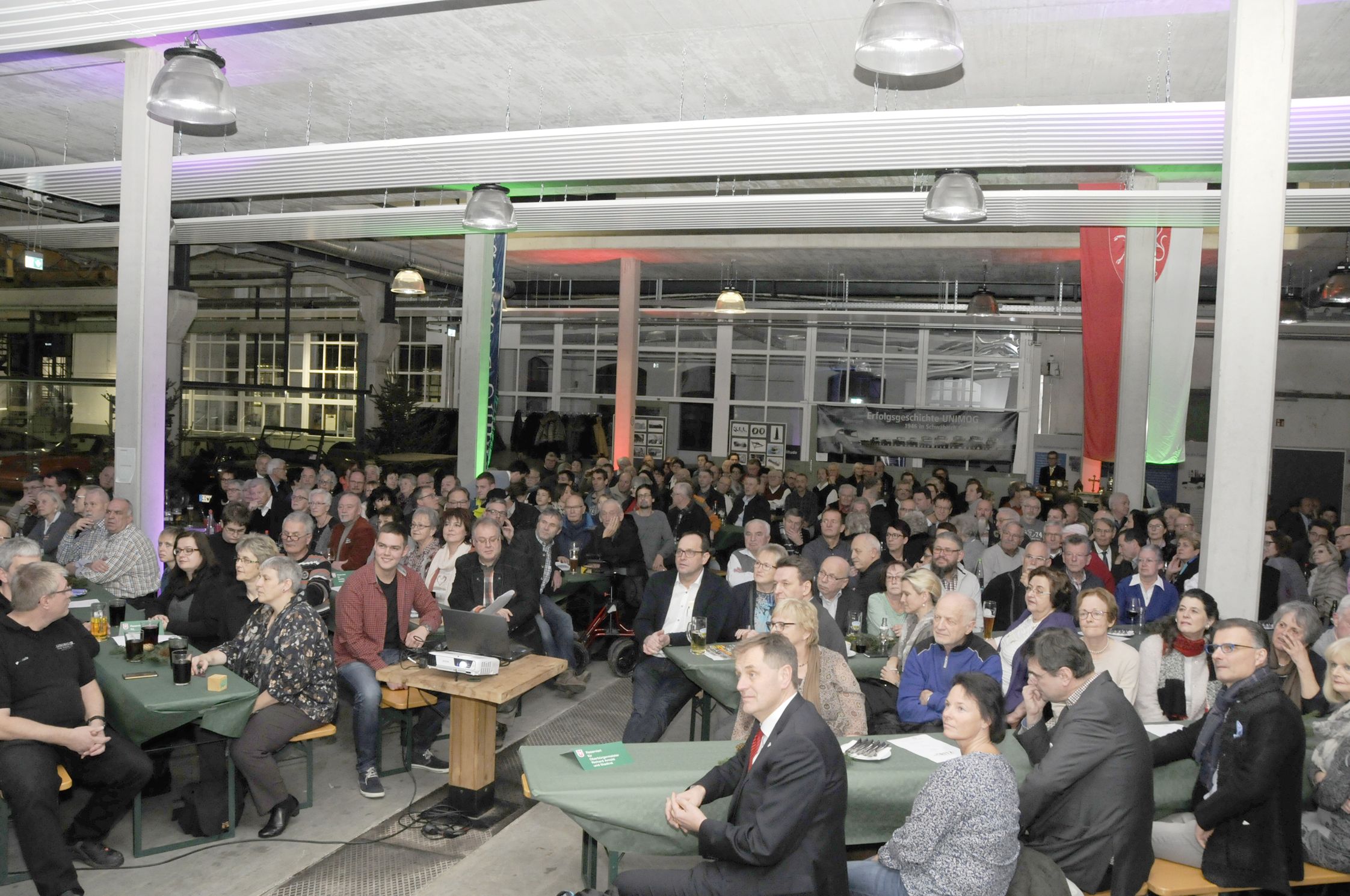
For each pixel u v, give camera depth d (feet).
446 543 23.61
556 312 61.72
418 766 18.04
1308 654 14.43
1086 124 20.65
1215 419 17.04
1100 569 24.08
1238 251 16.89
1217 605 16.88
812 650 13.16
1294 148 21.12
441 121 31.01
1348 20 20.34
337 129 32.17
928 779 10.65
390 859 14.17
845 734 13.78
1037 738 12.51
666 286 65.41
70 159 37.17
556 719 21.21
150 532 25.55
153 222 25.38
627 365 55.93
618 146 23.94
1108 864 10.69
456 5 19.20
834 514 25.31
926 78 23.93
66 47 23.73
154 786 16.35
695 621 16.87
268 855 14.23
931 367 63.31
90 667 13.96
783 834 9.53
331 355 67.62
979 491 39.19
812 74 25.05
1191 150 22.22
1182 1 19.77
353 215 34.94
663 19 22.02
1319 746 12.10
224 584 18.12
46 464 47.65
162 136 25.36
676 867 14.46
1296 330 52.90
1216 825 11.52
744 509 39.73
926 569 16.42
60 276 56.44
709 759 12.36
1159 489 39.40
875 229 37.47
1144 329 35.50
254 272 62.44
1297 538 40.52
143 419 25.48
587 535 28.22
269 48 24.63
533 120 30.48
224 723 13.93
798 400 66.13
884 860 10.43
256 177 29.07
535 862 14.21
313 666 15.14
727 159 24.76
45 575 13.16
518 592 20.48
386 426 60.80
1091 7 20.20
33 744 12.75
